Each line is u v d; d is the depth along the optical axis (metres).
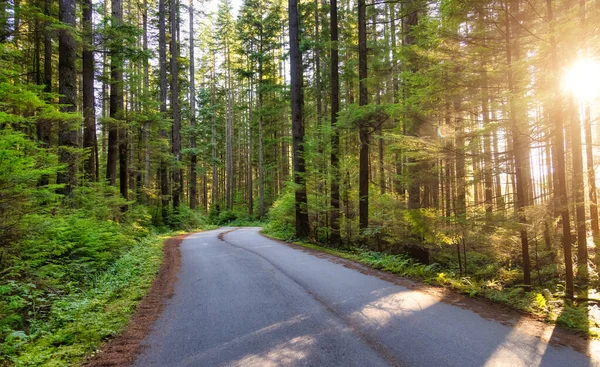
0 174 4.88
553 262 9.22
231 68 40.91
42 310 5.68
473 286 6.54
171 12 26.47
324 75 23.16
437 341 4.17
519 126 6.54
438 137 8.27
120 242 11.43
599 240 8.59
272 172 40.25
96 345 4.28
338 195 14.84
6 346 4.09
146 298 6.50
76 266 7.84
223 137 46.91
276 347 4.08
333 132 13.95
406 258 10.70
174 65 25.98
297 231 16.11
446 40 7.56
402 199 12.91
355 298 6.09
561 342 4.12
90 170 15.46
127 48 13.89
